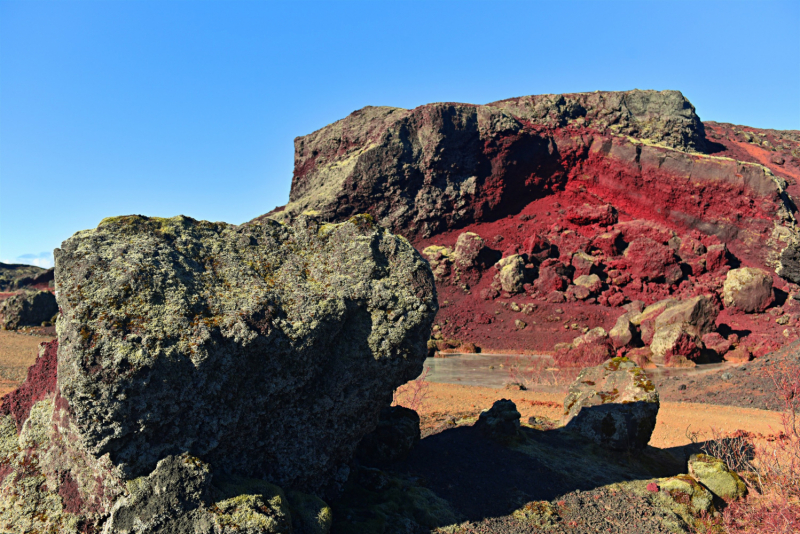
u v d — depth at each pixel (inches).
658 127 2546.8
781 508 297.0
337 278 275.9
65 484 234.2
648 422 440.5
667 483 350.0
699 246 1996.8
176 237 255.0
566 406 513.3
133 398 203.5
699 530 314.7
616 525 305.9
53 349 272.2
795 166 3105.3
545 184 2541.8
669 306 1515.7
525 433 461.1
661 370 1200.2
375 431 361.1
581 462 403.9
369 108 2805.1
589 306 1873.8
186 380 215.5
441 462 373.7
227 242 272.8
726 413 666.2
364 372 276.8
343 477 293.7
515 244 2303.2
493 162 2511.1
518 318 1909.4
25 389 275.7
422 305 283.3
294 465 261.1
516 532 287.7
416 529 274.8
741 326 1644.9
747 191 2090.3
